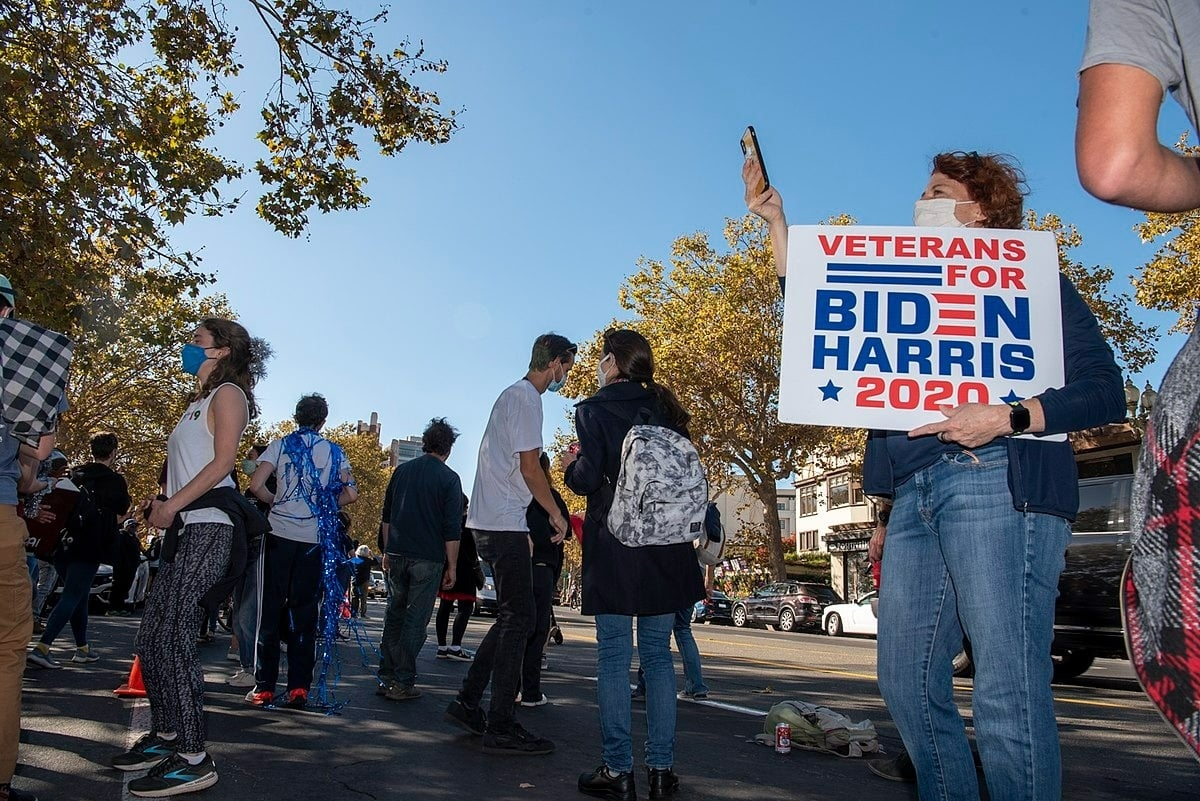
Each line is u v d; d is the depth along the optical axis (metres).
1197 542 1.18
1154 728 5.95
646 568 3.66
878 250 2.54
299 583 5.50
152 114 10.05
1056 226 25.20
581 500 39.69
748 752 4.68
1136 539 1.27
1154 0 1.42
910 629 2.44
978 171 2.67
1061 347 2.36
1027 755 2.14
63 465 7.68
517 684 4.49
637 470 3.65
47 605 11.71
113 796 3.34
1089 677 10.67
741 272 30.81
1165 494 1.23
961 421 2.14
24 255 9.66
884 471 2.62
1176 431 1.24
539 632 6.07
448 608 9.28
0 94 9.12
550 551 6.16
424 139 11.08
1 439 3.01
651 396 4.02
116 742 4.23
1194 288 17.34
